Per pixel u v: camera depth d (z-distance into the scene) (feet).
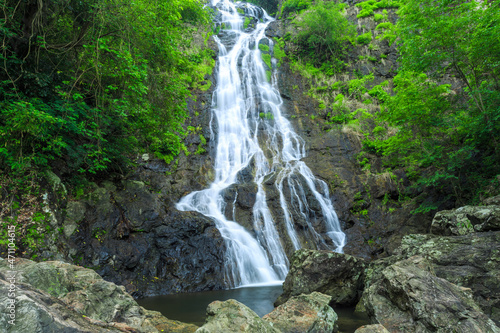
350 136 75.56
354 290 29.07
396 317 18.51
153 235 41.32
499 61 40.14
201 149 69.10
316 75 93.91
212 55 89.35
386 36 96.27
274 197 56.65
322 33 97.45
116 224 38.91
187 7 50.78
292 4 112.06
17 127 27.45
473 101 45.70
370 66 93.09
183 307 29.55
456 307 16.79
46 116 27.43
